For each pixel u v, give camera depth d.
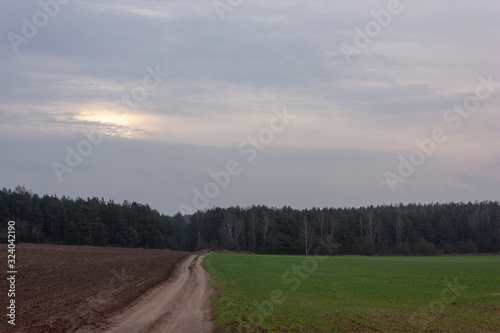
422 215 119.75
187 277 38.03
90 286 27.89
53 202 109.88
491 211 120.88
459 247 113.38
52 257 56.09
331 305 24.30
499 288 35.00
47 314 17.44
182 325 16.75
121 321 17.20
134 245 117.88
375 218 113.62
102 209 117.19
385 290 33.25
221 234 120.12
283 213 115.56
